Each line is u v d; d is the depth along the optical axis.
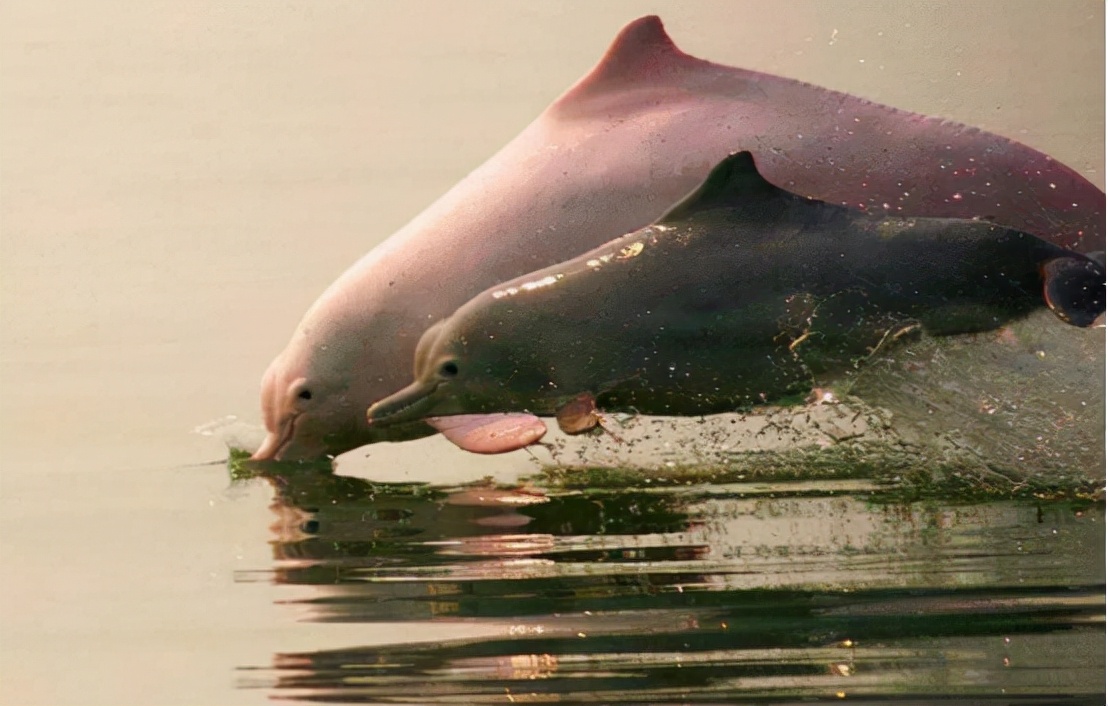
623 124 31.84
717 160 31.02
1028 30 50.00
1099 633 21.95
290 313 40.00
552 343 28.75
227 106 51.53
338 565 25.59
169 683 21.91
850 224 28.39
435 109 50.25
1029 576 23.83
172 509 28.94
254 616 23.84
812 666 21.25
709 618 22.72
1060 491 27.23
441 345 29.41
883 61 48.69
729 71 32.22
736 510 27.06
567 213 31.25
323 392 31.64
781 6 52.56
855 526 26.08
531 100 50.22
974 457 28.52
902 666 21.27
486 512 27.73
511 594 23.92
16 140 50.28
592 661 21.59
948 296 28.22
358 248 42.91
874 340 28.31
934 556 24.73
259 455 31.94
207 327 39.47
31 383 36.56
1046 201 31.28
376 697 21.03
